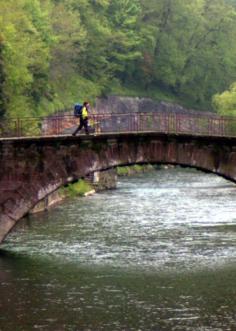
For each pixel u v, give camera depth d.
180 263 82.62
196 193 159.00
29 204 88.00
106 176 172.25
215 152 89.81
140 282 74.88
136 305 67.56
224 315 64.88
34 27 180.50
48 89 192.25
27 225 108.06
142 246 91.75
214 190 166.75
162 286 73.38
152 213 121.62
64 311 65.88
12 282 74.88
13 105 144.75
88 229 104.06
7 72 142.12
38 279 76.00
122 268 80.44
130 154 89.25
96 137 88.12
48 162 88.06
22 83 149.50
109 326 62.25
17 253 88.06
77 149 88.44
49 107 187.25
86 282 74.75
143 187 177.75
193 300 68.94
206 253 87.56
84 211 124.81
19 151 87.69
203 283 74.44
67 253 87.69
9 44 142.12
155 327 62.03
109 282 74.94
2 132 131.00
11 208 88.06
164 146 89.62
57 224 108.69
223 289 72.25
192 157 89.81
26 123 137.50
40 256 86.31
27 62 158.38
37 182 88.00
